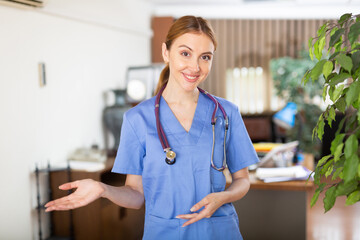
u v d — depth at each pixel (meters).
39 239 2.51
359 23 0.71
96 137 3.51
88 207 2.55
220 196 0.99
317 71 0.74
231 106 1.18
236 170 1.20
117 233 2.76
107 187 1.04
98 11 3.53
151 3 5.18
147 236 1.14
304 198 2.23
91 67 3.41
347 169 0.66
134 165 1.16
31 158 2.53
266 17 5.76
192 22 1.00
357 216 3.36
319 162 0.84
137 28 4.55
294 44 5.84
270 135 5.32
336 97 0.75
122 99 3.42
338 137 0.73
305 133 4.77
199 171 1.10
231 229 1.13
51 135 2.76
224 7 5.52
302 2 5.31
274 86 5.41
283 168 2.20
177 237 1.09
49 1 2.67
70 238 2.55
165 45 1.08
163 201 1.11
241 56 5.88
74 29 3.10
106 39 3.74
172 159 1.06
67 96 2.99
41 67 2.61
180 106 1.14
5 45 2.28
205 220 1.09
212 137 1.12
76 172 2.56
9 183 2.32
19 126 2.41
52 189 2.62
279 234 2.27
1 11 2.24
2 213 2.27
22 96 2.43
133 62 4.49
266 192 2.27
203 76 1.04
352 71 0.74
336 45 0.81
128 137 1.14
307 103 5.04
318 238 2.90
